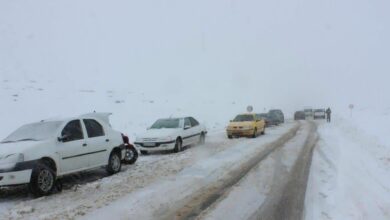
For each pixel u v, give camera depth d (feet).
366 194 26.40
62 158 30.32
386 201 24.70
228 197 25.95
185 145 55.01
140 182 31.71
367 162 39.78
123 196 26.86
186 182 31.14
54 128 31.40
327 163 39.17
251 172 34.88
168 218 21.50
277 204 24.07
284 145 56.49
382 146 52.16
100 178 34.94
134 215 22.21
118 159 37.55
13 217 22.58
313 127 100.94
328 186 28.78
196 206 23.82
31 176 27.14
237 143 61.41
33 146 28.25
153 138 50.65
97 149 34.37
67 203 25.49
